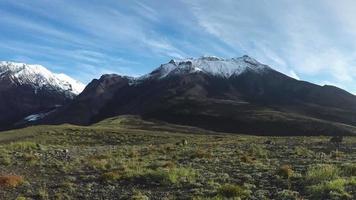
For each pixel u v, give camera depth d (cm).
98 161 3603
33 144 5409
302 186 2355
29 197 2220
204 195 2184
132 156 4309
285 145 5794
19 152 4478
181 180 2578
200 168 3130
